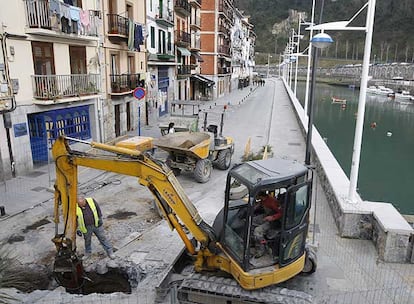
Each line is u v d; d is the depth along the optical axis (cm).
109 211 1115
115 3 2108
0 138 1357
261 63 15212
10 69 1385
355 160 892
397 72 8494
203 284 638
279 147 1966
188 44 3672
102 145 681
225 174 1515
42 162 1622
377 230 823
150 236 933
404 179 2050
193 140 1433
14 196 1223
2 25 1339
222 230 659
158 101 2939
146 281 729
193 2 3934
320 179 1281
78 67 1808
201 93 4759
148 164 668
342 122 4072
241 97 5291
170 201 671
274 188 589
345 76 10619
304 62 13312
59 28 1538
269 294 611
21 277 725
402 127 3812
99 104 1944
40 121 1593
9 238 941
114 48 2123
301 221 636
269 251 638
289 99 4759
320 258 790
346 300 650
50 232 978
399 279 719
